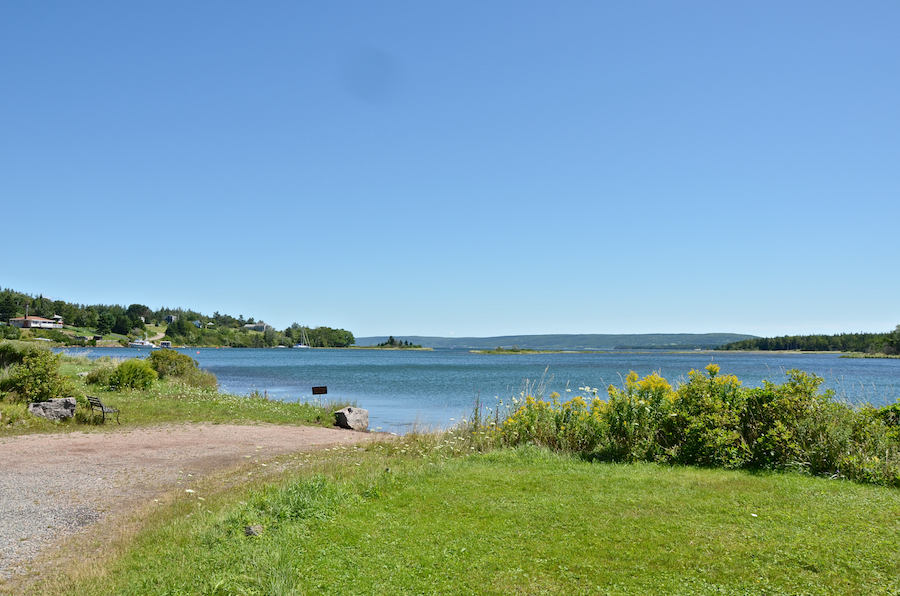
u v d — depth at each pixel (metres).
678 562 4.75
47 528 6.77
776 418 8.76
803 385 8.87
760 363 88.31
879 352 120.69
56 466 10.38
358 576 4.67
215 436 14.64
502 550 5.12
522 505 6.45
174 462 11.04
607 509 6.23
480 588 4.39
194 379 30.56
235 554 5.27
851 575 4.41
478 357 151.38
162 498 8.14
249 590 4.53
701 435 8.85
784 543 5.08
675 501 6.47
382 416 23.14
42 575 5.34
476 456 9.77
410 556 5.04
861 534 5.27
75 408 16.06
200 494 8.34
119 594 4.68
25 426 14.60
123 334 184.62
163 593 4.62
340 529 5.80
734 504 6.32
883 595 4.08
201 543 5.71
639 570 4.63
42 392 17.08
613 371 63.78
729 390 9.42
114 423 16.11
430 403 28.42
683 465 8.75
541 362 104.00
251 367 71.75
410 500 6.80
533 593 4.30
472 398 31.14
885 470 7.49
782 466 8.30
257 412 19.80
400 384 42.47
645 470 8.32
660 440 9.47
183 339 191.62
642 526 5.64
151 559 5.43
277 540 5.55
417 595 4.32
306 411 20.81
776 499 6.48
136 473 9.94
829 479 7.59
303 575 4.72
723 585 4.33
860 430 8.35
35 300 175.62
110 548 6.00
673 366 77.69
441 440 12.16
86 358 43.50
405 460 10.20
